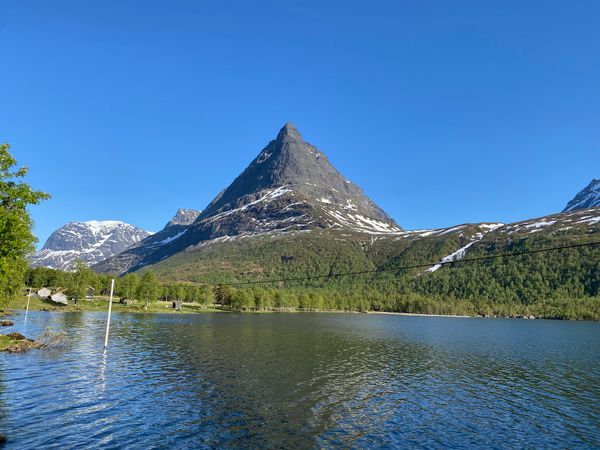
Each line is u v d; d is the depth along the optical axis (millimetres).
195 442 28344
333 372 55094
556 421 36969
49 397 36969
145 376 47438
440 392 46625
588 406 42250
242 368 54875
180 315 169500
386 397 43219
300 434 31094
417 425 34500
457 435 32500
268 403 38844
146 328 104188
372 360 67438
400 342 98438
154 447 27094
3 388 39031
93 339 77188
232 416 34438
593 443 31625
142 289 185125
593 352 87688
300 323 150875
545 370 63438
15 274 77875
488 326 181250
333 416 35812
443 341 105688
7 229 40438
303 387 45594
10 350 59375
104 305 188500
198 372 51094
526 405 42188
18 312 133625
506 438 32250
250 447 28016
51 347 64375
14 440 26938
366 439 30656
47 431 28844
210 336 92375
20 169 41875
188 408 35969
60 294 173125
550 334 139875
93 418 32062
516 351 88125
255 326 127062
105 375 46781
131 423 31422
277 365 58219
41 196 43188
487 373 59625
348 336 107000
